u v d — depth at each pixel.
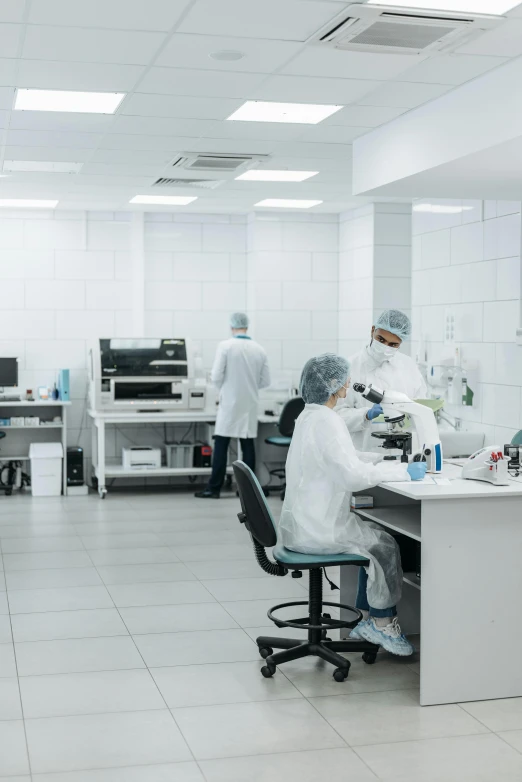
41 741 2.94
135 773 2.72
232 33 3.50
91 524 6.60
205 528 6.48
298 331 8.52
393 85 4.18
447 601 3.31
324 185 6.93
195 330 8.56
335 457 3.51
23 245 8.09
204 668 3.65
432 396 6.27
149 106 4.60
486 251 5.63
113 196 7.43
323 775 2.72
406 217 7.83
